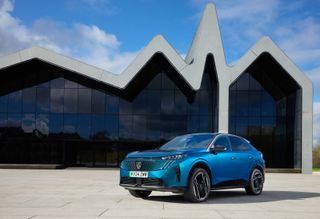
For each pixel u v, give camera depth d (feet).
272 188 52.39
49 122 119.14
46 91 119.44
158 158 32.12
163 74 120.67
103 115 119.34
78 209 28.09
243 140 40.57
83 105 119.34
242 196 39.09
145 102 119.85
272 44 109.40
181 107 119.65
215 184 34.86
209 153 35.09
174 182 31.65
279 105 120.16
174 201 33.60
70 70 109.91
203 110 119.44
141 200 34.22
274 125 119.55
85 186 51.13
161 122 119.34
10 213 25.88
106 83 109.50
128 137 118.93
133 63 108.27
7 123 118.93
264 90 120.16
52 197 36.58
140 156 33.27
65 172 93.30
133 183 33.32
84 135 118.83
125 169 34.01
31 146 118.73
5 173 85.25
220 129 107.24
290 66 109.70
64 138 118.52
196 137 37.76
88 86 119.75
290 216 26.17
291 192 45.60
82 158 122.21
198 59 108.06
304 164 108.17
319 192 46.16
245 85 120.47
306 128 108.47
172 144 38.06
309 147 108.37
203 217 24.94
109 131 118.93
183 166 32.09
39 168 110.52
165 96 119.85
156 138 118.83
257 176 40.40
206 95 119.75
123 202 32.65
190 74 107.65
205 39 108.78
